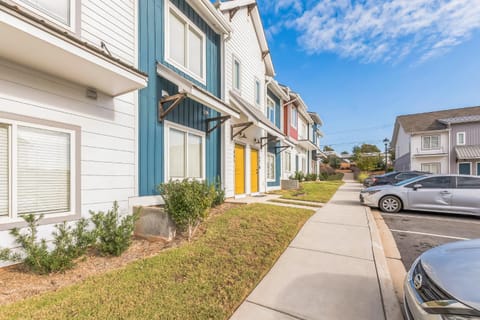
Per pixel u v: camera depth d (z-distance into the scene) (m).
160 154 5.62
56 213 3.62
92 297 2.45
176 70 6.18
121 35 4.77
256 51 11.22
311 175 23.69
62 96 3.74
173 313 2.23
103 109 4.38
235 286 2.75
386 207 7.66
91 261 3.47
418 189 7.32
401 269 3.44
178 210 4.19
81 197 3.94
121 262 3.45
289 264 3.48
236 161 9.22
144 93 5.27
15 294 2.55
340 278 3.07
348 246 4.21
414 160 23.44
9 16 2.42
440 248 2.54
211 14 7.23
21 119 3.25
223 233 4.56
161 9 5.77
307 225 5.56
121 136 4.71
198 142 7.11
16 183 3.20
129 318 2.14
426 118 25.00
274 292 2.74
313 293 2.72
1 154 3.12
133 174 4.93
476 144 21.22
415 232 5.38
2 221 3.06
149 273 2.99
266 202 8.34
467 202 6.75
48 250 3.46
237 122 8.98
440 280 1.93
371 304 2.51
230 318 2.29
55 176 3.64
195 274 3.01
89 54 3.21
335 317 2.31
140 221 4.52
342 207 8.07
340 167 48.94
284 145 14.41
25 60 3.17
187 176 6.48
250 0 9.75
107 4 4.50
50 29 2.75
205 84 7.38
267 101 12.98
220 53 8.13
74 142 3.88
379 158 40.34
